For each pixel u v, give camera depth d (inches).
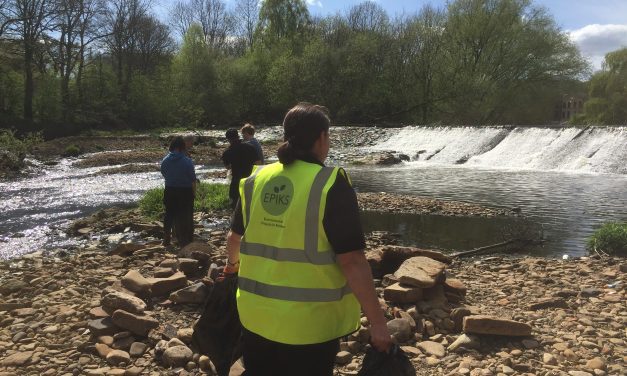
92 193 638.5
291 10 2402.8
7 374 146.9
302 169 88.0
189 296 193.9
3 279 250.5
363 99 2017.7
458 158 1101.7
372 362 89.7
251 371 91.2
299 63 2038.6
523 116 1854.1
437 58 1886.1
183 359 152.6
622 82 1998.0
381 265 232.2
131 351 159.6
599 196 599.2
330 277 85.2
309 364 86.7
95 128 1691.7
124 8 1861.5
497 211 498.6
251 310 88.0
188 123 2027.6
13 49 1496.1
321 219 83.3
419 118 1950.1
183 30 2645.2
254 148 320.8
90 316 182.2
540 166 957.2
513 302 213.3
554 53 1769.2
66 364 154.6
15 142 1051.3
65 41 1685.5
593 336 177.5
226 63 2228.1
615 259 304.0
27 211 521.0
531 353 161.6
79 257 305.7
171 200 316.2
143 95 1916.8
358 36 2032.5
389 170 916.6
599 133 958.4
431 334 174.2
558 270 275.0
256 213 90.0
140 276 209.0
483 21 1764.3
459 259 325.4
